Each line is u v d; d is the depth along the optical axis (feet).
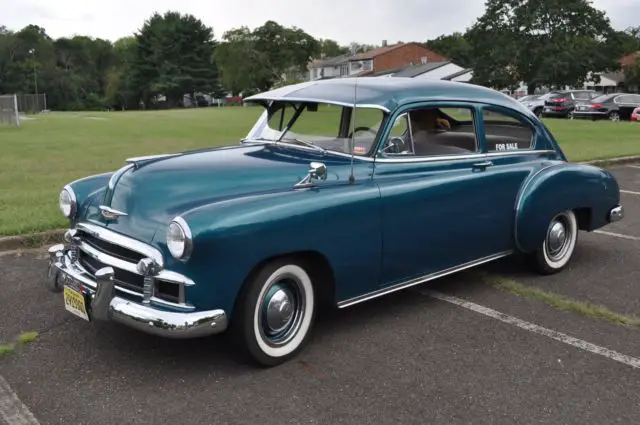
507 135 16.88
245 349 11.58
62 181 30.71
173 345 12.83
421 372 11.82
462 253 15.24
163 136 61.00
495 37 198.29
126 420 10.07
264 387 11.18
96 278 11.03
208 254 10.59
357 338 13.32
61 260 12.71
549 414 10.43
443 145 15.06
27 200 24.68
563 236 17.98
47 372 11.64
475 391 11.13
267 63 261.65
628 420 10.29
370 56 268.41
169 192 11.71
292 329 12.26
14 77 322.34
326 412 10.37
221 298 10.90
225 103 294.87
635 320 14.25
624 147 47.19
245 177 12.42
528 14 190.49
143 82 299.99
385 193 13.16
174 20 290.35
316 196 12.11
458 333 13.64
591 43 188.34
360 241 12.76
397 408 10.53
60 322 13.92
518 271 18.16
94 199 13.03
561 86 193.06
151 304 10.91
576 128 69.87
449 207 14.52
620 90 260.42
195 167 12.50
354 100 13.82
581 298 16.02
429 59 274.98
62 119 95.81
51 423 9.98
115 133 64.95
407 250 13.80
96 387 11.11
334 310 14.90
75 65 370.32
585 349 12.90
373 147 13.55
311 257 12.39
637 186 32.83
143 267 10.84
